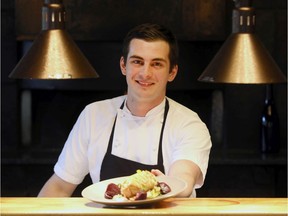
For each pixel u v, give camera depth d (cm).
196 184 265
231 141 473
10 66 468
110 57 459
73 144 286
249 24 280
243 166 451
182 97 484
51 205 218
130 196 215
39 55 269
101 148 280
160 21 451
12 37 465
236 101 470
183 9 450
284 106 470
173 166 256
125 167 275
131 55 258
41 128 492
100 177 279
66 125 491
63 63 268
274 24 464
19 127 485
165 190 217
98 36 452
